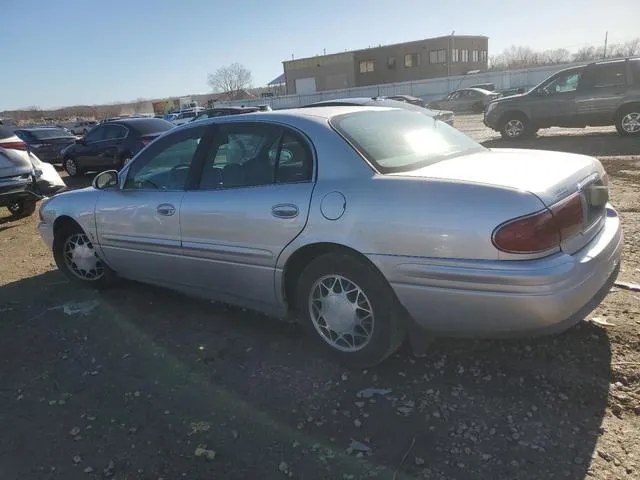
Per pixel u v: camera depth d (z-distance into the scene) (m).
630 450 2.49
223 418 2.94
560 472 2.39
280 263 3.38
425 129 3.83
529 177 2.87
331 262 3.18
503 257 2.64
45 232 5.15
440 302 2.85
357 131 3.38
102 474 2.58
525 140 14.60
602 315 3.70
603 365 3.13
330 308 3.29
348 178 3.13
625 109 13.09
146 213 4.15
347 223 3.04
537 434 2.63
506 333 2.81
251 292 3.67
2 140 8.51
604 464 2.42
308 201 3.20
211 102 51.53
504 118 14.90
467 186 2.79
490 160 3.36
